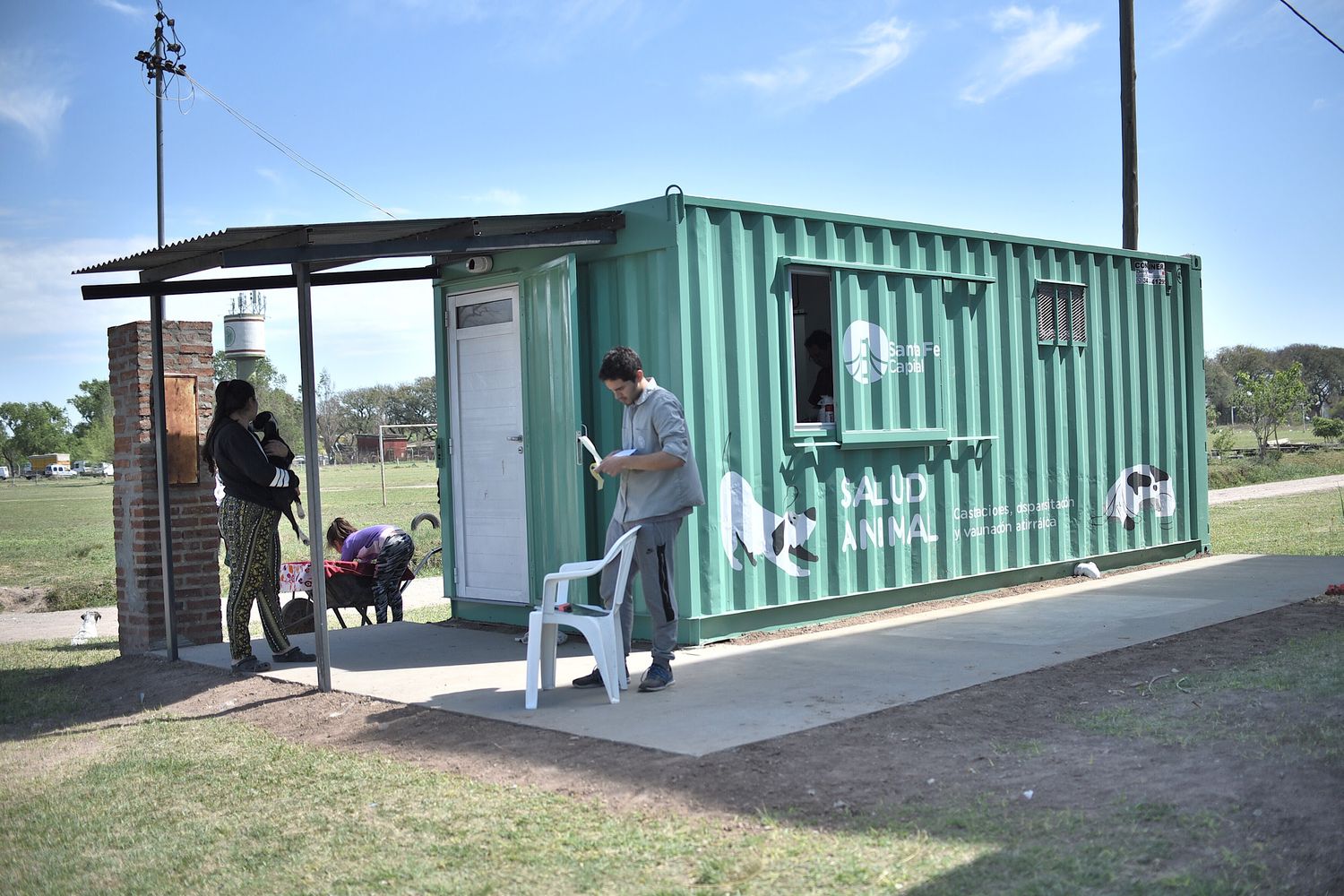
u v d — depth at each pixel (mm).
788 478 8180
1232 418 69625
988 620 8250
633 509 6242
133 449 8766
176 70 17625
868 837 3779
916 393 9133
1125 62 14953
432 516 13227
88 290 7508
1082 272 10906
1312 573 10281
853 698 5777
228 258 6590
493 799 4508
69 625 12781
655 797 4355
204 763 5438
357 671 7336
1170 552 11945
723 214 7789
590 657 7371
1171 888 3209
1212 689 5539
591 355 8133
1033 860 3469
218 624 9047
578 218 7492
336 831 4324
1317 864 3295
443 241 7086
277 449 7875
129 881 4000
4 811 4926
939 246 9406
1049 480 10453
